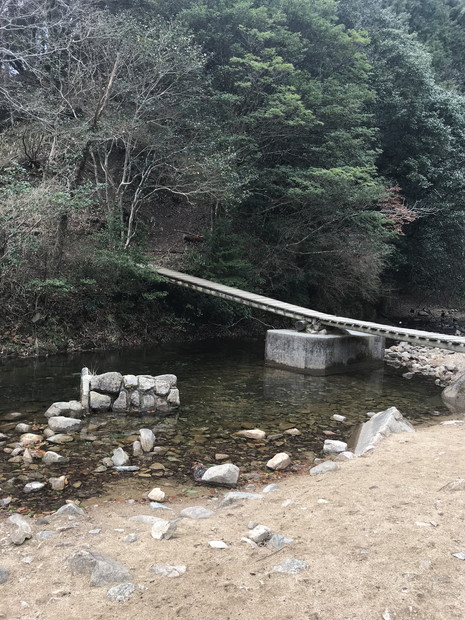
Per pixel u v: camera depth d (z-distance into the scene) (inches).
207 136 658.8
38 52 639.1
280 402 334.0
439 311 1147.3
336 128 737.6
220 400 333.4
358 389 387.9
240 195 663.8
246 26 711.7
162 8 706.2
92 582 102.4
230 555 114.0
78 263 520.7
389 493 147.8
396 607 89.2
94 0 695.1
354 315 898.7
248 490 181.3
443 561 104.7
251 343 636.7
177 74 601.9
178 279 572.1
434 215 932.6
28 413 280.8
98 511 156.1
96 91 563.8
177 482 189.3
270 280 774.5
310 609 90.2
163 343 595.8
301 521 132.1
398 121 895.7
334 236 753.0
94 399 287.1
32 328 487.8
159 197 859.4
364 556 108.4
